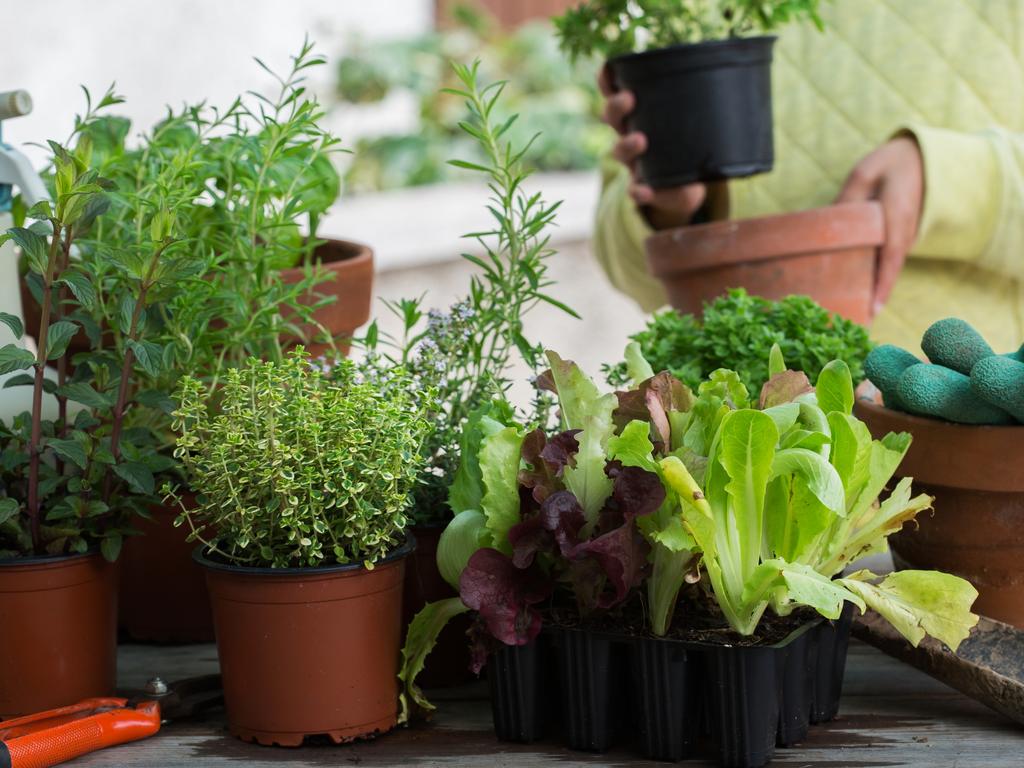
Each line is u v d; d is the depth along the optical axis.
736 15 1.82
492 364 1.23
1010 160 1.70
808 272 1.58
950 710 1.03
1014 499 1.07
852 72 1.96
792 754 0.94
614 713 0.95
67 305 1.23
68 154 0.94
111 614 1.06
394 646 0.99
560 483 0.94
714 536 0.89
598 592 0.94
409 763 0.93
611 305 4.62
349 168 4.41
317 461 0.94
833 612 0.87
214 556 0.98
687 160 1.66
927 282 1.91
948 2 1.91
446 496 1.11
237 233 1.19
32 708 1.01
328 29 4.61
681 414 0.97
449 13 5.34
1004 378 1.01
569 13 1.75
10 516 0.99
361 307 1.34
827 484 0.87
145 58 3.64
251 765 0.93
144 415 1.20
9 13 3.20
